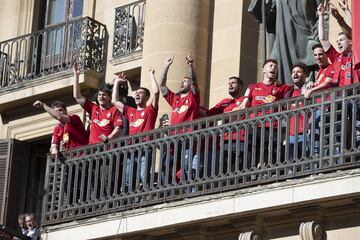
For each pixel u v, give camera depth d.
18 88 31.69
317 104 25.14
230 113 25.92
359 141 24.80
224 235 25.72
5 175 31.38
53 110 27.78
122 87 27.86
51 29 31.75
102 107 27.55
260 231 25.34
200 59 29.27
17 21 32.66
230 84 26.70
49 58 31.61
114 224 26.52
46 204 27.45
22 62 32.00
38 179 31.67
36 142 31.78
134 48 30.50
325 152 24.89
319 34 25.92
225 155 25.95
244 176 25.50
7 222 31.14
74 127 27.84
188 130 26.30
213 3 29.72
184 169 26.16
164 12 29.44
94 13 31.56
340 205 24.61
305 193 24.70
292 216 25.02
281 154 25.44
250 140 25.81
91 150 27.22
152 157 26.53
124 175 26.75
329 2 27.56
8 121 32.00
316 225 24.75
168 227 25.98
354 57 25.09
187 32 29.30
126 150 26.84
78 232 26.89
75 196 27.16
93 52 30.98
